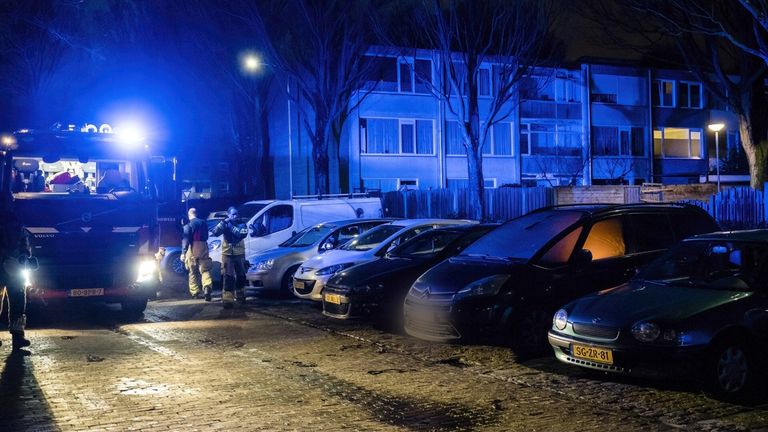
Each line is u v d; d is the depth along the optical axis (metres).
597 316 6.98
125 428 5.68
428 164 36.56
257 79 32.69
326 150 28.72
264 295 15.23
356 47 27.80
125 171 12.06
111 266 11.42
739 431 5.57
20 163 11.33
